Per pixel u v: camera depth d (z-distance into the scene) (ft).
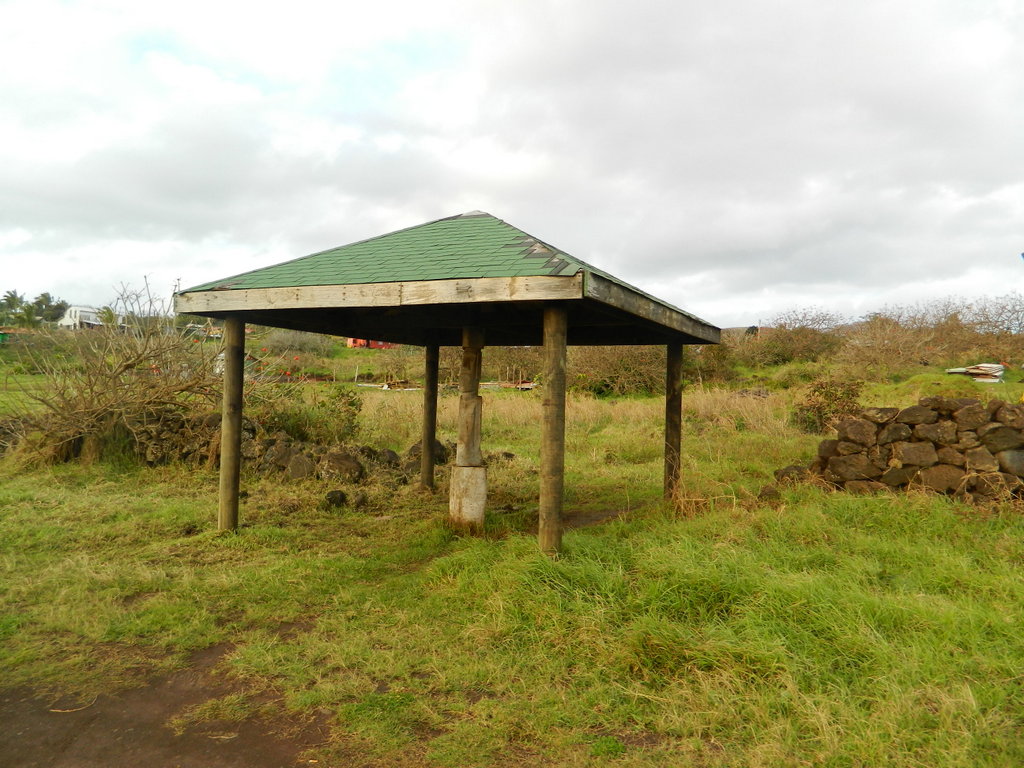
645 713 9.84
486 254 17.22
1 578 16.15
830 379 50.72
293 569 16.90
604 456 37.78
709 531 17.99
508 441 44.39
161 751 9.21
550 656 11.61
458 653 11.88
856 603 12.25
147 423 32.12
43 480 28.43
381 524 22.33
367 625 13.32
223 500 20.27
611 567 14.55
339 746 9.25
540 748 9.09
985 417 19.94
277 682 11.08
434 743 9.23
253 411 35.58
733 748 8.89
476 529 20.70
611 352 76.13
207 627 13.39
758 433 42.04
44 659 12.02
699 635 11.66
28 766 8.88
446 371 92.68
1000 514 17.92
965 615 11.66
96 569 16.84
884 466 21.29
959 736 8.53
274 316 21.53
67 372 31.86
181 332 34.32
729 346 83.56
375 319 23.00
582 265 16.40
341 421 38.14
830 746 8.55
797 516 18.62
